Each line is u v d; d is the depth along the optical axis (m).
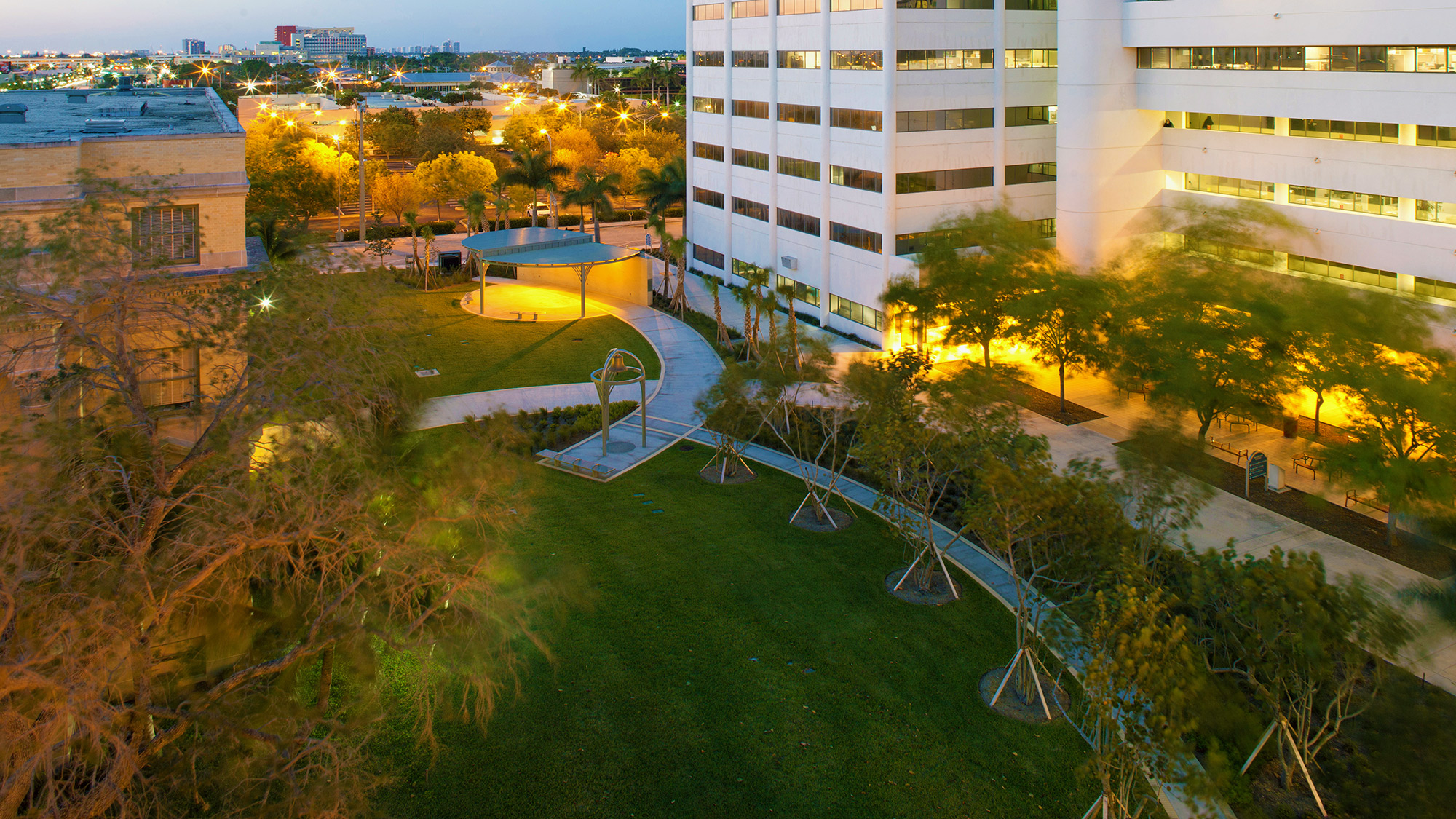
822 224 60.03
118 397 18.08
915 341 54.84
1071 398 47.53
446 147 119.81
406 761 20.86
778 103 63.38
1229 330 35.81
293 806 14.66
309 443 18.17
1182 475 25.95
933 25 52.75
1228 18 44.41
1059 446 40.84
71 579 14.62
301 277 19.48
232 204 25.91
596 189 78.50
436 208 110.62
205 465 17.75
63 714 13.55
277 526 16.80
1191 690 16.56
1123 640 16.69
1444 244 38.41
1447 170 37.91
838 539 32.50
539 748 21.39
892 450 27.50
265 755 15.90
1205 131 48.56
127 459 17.11
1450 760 19.42
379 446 19.95
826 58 57.25
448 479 19.83
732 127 69.81
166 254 23.22
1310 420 43.34
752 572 29.89
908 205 54.12
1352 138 41.56
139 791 15.09
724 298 70.06
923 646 25.84
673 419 45.22
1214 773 17.27
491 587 20.28
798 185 62.38
